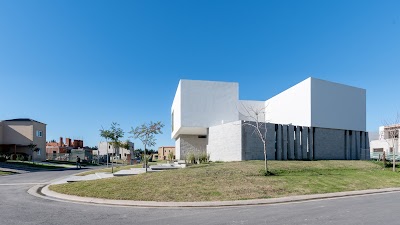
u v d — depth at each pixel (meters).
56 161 49.72
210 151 28.36
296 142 28.45
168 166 23.56
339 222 8.77
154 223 8.73
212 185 15.31
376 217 9.48
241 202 12.38
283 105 34.25
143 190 14.16
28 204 11.76
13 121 45.62
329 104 31.25
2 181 20.23
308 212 10.38
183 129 30.38
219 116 29.23
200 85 29.20
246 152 24.84
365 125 34.28
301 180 17.69
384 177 21.61
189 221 8.98
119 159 76.75
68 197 13.27
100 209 10.92
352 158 32.78
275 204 12.34
